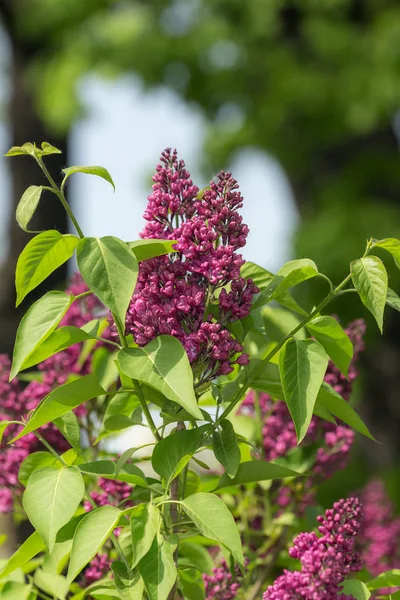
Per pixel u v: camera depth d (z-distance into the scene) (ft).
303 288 39.29
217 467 13.61
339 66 43.93
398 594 8.87
